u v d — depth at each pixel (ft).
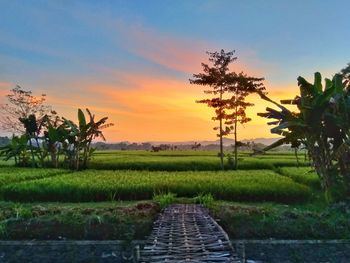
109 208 35.19
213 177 51.19
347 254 30.55
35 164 79.20
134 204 37.83
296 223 32.55
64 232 31.91
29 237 31.78
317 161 39.58
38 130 78.02
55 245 31.07
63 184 42.88
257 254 30.71
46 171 63.00
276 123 39.47
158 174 57.11
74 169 74.13
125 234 31.55
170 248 23.53
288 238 31.60
